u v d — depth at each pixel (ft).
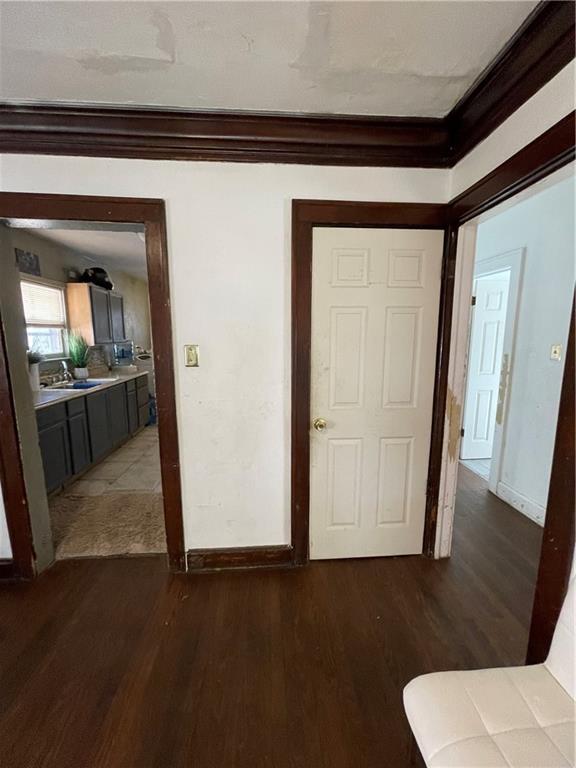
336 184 5.94
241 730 4.09
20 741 4.00
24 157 5.54
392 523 7.10
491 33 3.92
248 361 6.32
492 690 3.20
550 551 3.67
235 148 5.71
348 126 5.63
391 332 6.44
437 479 6.90
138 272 18.92
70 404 10.33
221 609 5.86
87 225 5.93
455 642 5.24
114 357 17.58
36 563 6.64
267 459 6.66
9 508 6.36
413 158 5.93
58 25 3.80
